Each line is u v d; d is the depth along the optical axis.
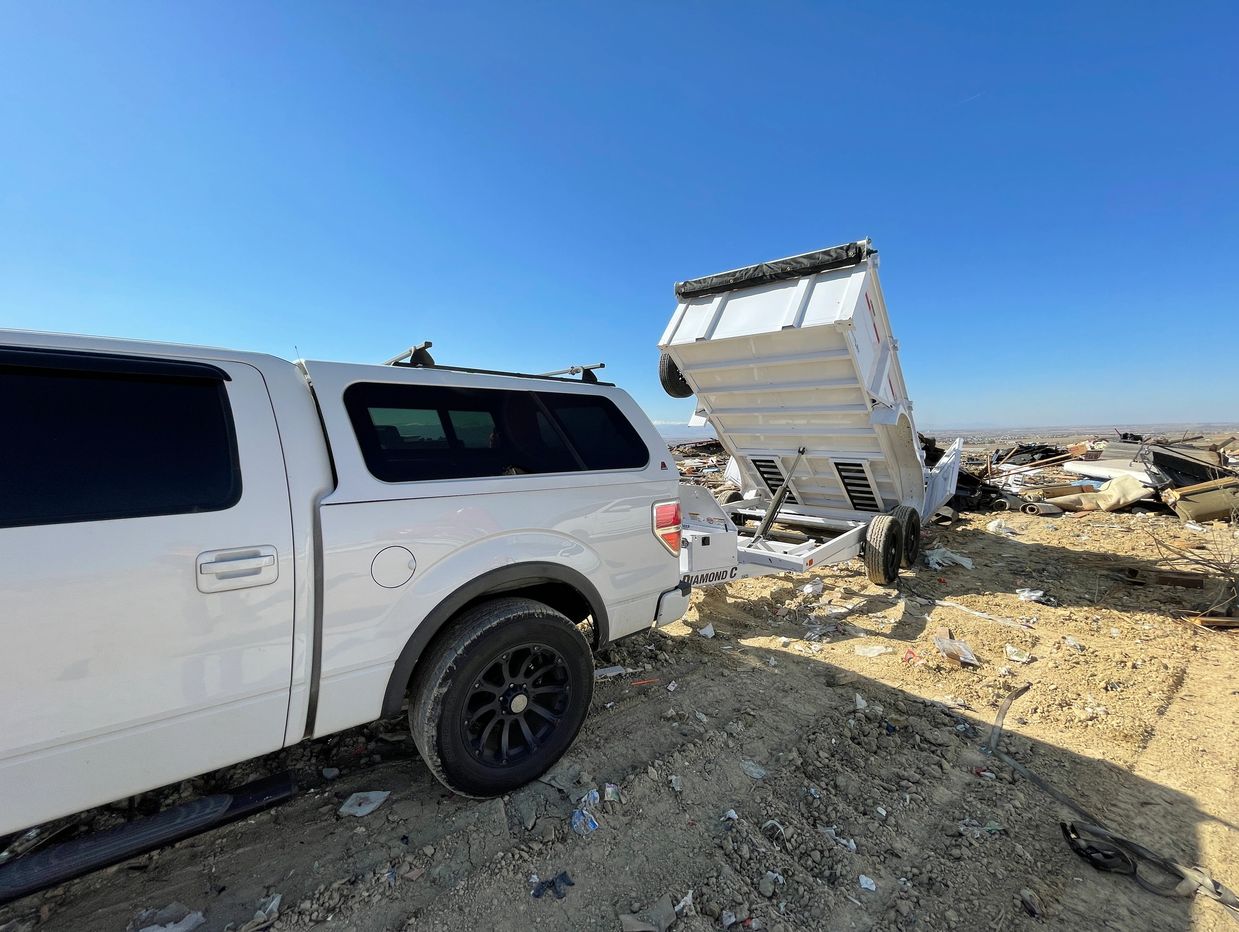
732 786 2.80
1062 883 2.26
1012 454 18.64
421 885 2.16
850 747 3.18
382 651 2.26
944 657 4.34
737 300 5.89
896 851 2.42
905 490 6.75
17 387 1.70
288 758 2.94
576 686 2.83
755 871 2.28
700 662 4.25
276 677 2.02
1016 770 2.99
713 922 2.05
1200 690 3.85
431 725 2.35
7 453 1.64
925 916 2.10
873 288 5.34
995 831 2.54
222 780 2.75
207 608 1.85
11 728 1.56
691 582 4.34
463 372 2.83
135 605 1.72
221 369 2.08
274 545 1.99
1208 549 7.40
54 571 1.61
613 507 3.09
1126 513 10.14
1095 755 3.13
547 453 2.97
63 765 1.65
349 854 2.30
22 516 1.61
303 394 2.27
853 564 7.03
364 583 2.20
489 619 2.48
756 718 3.43
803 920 2.07
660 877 2.24
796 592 5.99
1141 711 3.58
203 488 1.91
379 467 2.33
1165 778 2.93
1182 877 2.28
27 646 1.57
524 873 2.23
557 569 2.80
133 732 1.75
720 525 4.99
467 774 2.45
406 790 2.71
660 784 2.78
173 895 2.09
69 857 1.73
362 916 2.02
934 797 2.78
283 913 2.01
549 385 3.13
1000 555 7.49
